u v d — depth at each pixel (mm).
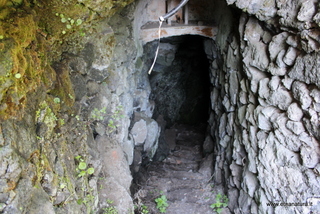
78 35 2924
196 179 4941
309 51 2277
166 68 7301
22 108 1971
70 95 2703
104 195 3072
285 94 2646
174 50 6824
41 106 2256
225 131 4406
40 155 2123
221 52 4480
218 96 5047
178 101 8562
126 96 4156
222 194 4316
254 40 3176
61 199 2244
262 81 2977
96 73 3344
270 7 2723
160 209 3967
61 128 2494
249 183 3340
